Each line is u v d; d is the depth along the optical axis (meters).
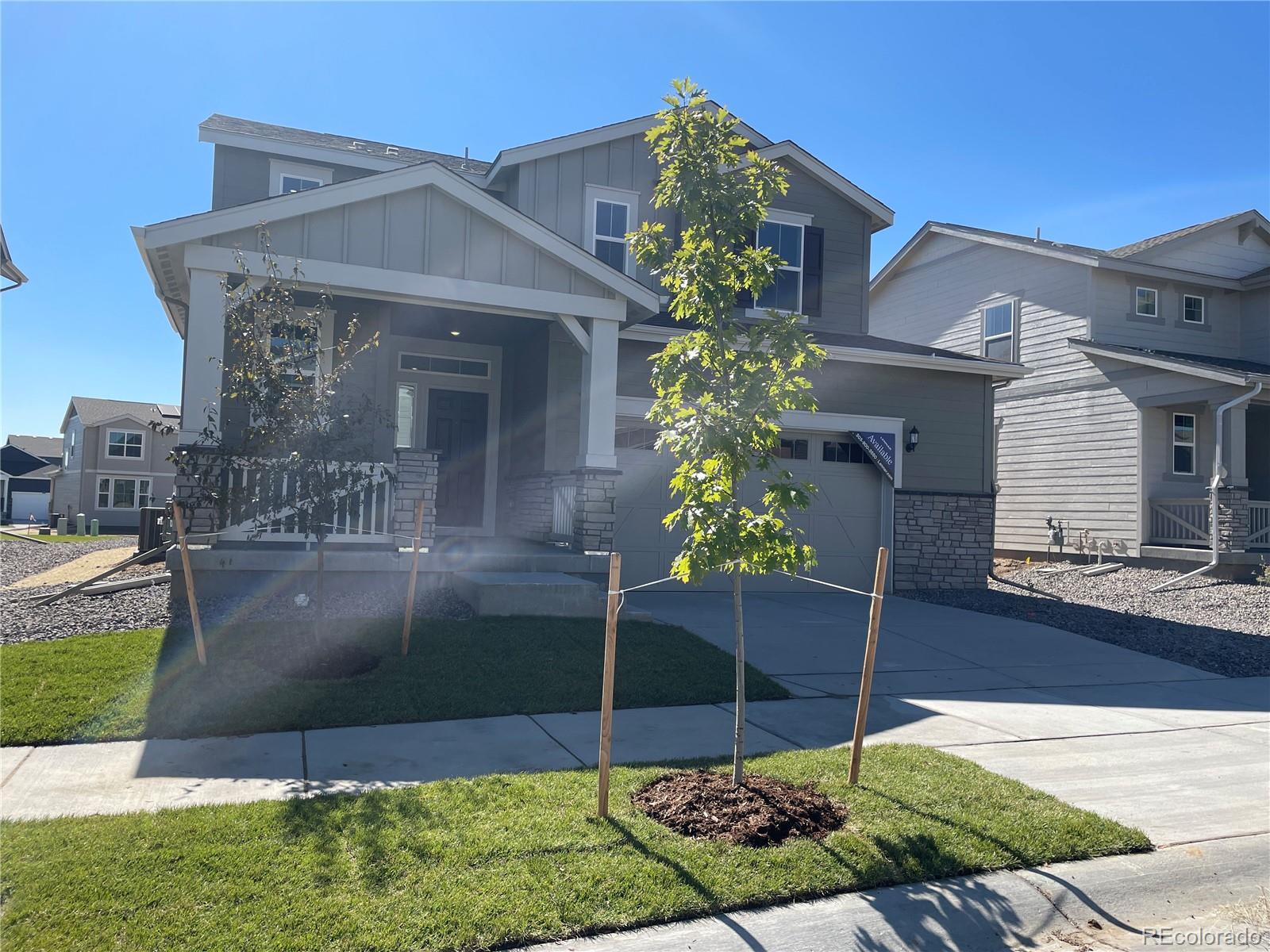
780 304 15.48
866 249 16.25
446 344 13.42
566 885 3.66
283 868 3.70
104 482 39.06
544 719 6.30
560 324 11.99
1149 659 9.64
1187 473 18.02
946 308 22.14
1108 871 4.16
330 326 11.21
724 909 3.62
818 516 14.11
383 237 9.84
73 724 5.68
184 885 3.52
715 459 4.90
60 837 3.95
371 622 8.21
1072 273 18.97
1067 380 19.03
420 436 13.18
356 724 6.01
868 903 3.75
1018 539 20.27
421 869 3.74
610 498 10.65
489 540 12.64
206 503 7.17
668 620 10.23
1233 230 20.02
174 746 5.45
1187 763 5.91
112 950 3.07
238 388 7.20
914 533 14.48
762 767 5.29
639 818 4.39
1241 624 11.95
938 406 14.92
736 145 5.35
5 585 12.24
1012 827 4.49
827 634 10.07
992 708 7.29
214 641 7.48
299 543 9.38
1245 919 3.84
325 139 15.16
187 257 9.02
